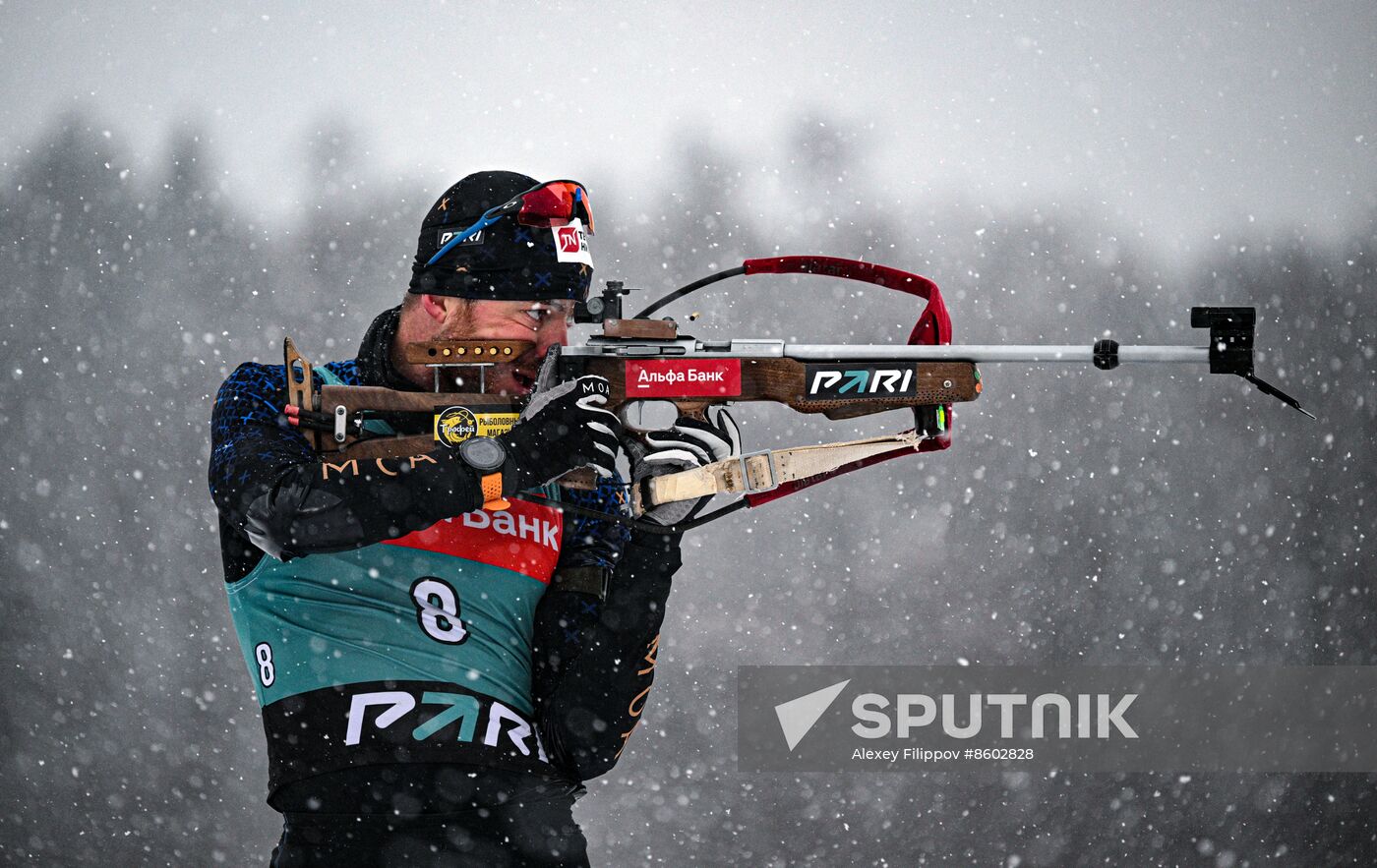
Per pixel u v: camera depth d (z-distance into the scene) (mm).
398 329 8312
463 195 8156
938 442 8695
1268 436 41969
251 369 7816
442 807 7676
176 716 28797
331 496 7047
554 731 8281
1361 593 35031
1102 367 8430
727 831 24562
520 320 8141
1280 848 24281
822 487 35531
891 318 54844
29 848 23547
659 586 8508
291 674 7727
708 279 9242
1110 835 24609
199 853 24000
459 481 7223
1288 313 61375
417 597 7816
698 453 8398
